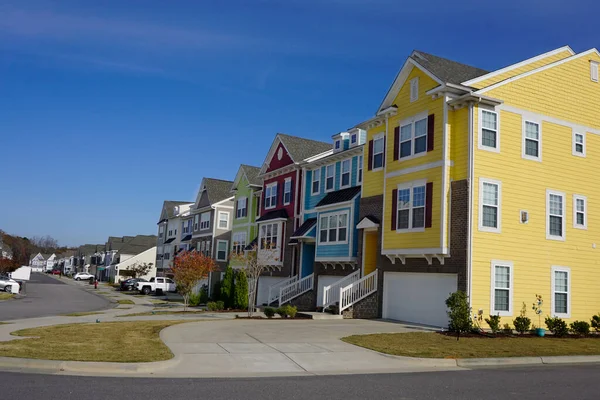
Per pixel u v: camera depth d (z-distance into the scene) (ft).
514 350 48.49
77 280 346.33
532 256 69.21
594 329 70.95
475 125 66.80
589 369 41.96
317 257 97.96
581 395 31.24
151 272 279.08
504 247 66.85
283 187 121.70
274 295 115.24
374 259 86.07
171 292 182.91
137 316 84.69
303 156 118.11
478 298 63.87
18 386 28.94
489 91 68.49
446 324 67.00
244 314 87.40
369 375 36.88
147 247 307.99
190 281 106.11
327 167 107.34
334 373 37.60
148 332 53.62
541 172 71.67
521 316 63.10
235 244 148.25
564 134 75.00
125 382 31.19
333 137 108.68
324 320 74.84
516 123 70.38
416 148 73.77
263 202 130.00
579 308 72.74
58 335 49.52
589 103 78.64
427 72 72.43
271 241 115.24
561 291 71.46
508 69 71.97
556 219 72.33
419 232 70.85
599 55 81.00
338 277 93.81
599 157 78.48
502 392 31.65
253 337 51.72
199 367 37.37
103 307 117.29
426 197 70.18
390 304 78.89
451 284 67.00
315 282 99.66
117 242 350.23
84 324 64.08
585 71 79.20
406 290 75.77
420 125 73.56
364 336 54.24
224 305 104.78
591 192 76.69
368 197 85.76
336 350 45.75
